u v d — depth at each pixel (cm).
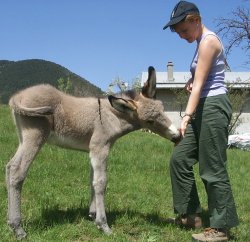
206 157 231
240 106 1220
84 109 236
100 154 237
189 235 244
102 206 238
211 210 233
